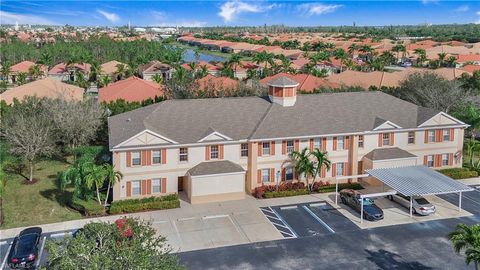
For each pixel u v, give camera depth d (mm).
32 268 32906
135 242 23688
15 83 120938
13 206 43656
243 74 130750
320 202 45406
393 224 40562
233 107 50500
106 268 21125
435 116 52375
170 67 126000
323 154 47406
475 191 48750
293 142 48500
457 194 47844
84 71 124688
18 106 59906
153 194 45500
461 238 27000
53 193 46844
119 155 43781
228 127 47969
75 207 43094
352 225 40344
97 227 25125
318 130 49062
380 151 50750
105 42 183500
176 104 49688
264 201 45594
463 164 56406
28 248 33469
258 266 33438
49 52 148375
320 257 34750
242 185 46000
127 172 44281
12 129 51812
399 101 55656
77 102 59500
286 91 50594
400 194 43812
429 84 72188
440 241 37219
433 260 34250
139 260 21812
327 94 54188
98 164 48375
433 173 46281
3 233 38219
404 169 47375
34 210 42844
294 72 124500
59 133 55594
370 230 39344
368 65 144375
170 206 43500
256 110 50688
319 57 149625
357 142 50156
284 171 48750
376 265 33594
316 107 51875
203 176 44594
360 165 51094
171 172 45625
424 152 53188
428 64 155000
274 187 47469
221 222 40875
